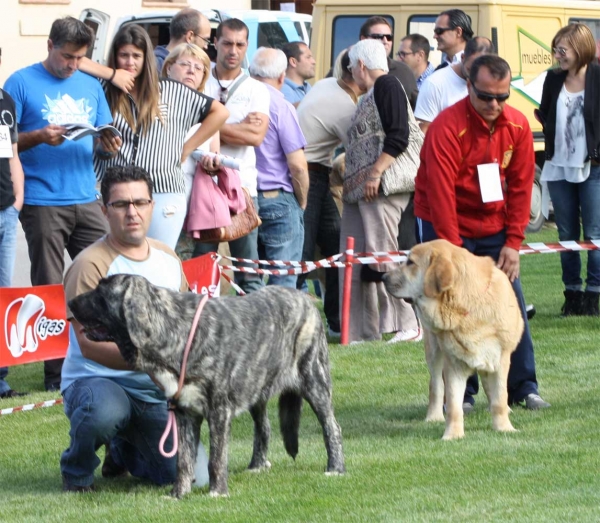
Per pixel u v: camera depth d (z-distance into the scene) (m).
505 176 10.05
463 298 9.02
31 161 11.31
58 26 11.02
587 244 12.94
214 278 12.24
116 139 10.95
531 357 10.34
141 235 8.00
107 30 25.47
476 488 7.65
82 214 11.55
